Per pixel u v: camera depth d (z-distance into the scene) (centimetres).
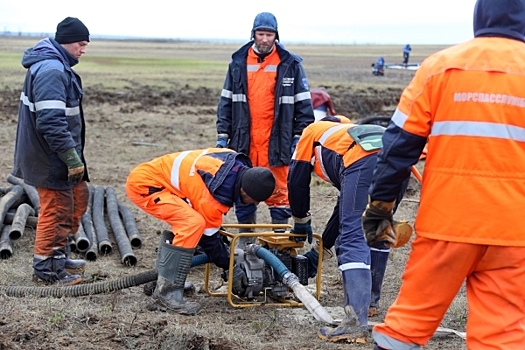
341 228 509
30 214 816
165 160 566
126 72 3688
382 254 574
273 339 508
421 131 349
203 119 1975
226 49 9038
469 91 342
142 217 920
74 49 622
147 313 547
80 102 639
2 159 1292
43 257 644
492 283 346
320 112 971
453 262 347
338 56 7288
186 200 559
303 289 542
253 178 530
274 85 697
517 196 341
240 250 600
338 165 518
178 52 7519
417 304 359
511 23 352
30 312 520
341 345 491
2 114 1891
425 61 357
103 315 518
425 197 354
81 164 619
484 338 346
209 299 609
